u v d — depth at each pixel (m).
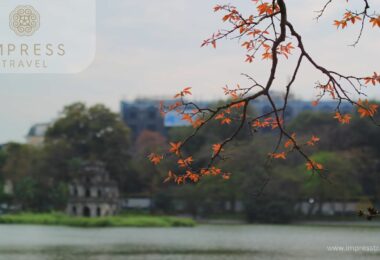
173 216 137.88
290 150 16.84
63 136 156.75
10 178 158.62
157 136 172.38
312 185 115.31
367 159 127.25
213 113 14.45
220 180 121.00
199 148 130.88
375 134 128.88
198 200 133.25
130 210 149.62
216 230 102.38
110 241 81.00
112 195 140.75
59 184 149.00
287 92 13.82
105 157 151.62
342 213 127.38
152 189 147.75
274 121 16.64
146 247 71.88
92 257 61.19
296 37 13.44
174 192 135.25
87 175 137.62
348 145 131.62
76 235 92.88
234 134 14.55
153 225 116.38
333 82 13.84
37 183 148.00
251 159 118.75
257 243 76.50
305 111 142.00
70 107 157.12
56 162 150.38
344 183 116.81
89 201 135.75
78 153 154.75
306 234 90.56
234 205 137.50
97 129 152.25
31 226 118.06
